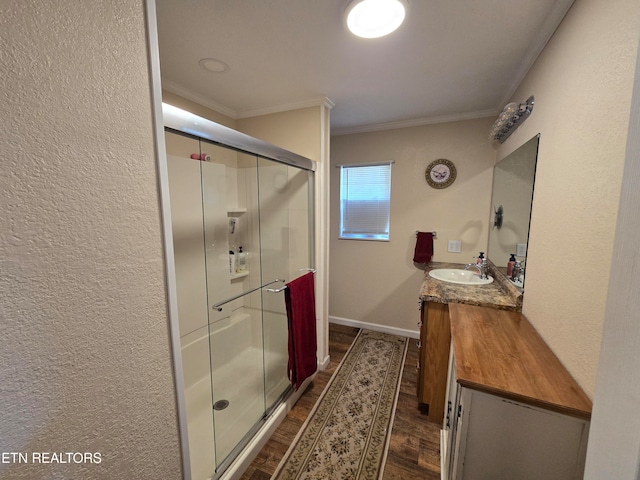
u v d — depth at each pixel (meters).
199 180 1.93
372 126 2.79
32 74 0.42
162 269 0.65
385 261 2.96
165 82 1.81
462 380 0.94
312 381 2.18
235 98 2.08
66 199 0.47
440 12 1.17
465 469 0.99
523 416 0.89
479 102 2.19
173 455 0.71
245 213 2.26
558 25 1.19
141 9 0.57
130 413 0.60
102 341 0.54
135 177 0.58
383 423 1.74
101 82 0.51
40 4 0.42
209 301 2.04
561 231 1.10
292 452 1.53
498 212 2.22
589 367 0.86
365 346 2.73
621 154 0.75
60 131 0.46
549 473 0.89
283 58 1.54
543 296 1.25
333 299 3.25
